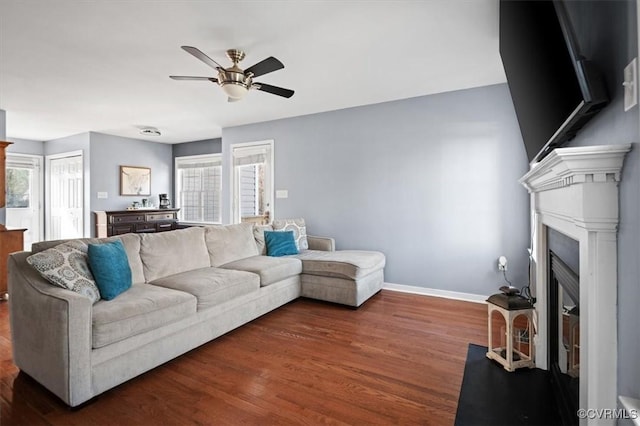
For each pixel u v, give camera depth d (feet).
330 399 6.14
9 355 7.80
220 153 22.18
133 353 6.61
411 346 8.35
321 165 15.40
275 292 10.92
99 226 19.52
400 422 5.50
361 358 7.72
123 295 7.20
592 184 3.48
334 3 7.00
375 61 9.87
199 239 10.71
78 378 5.72
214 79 9.10
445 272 12.66
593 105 3.48
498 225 11.71
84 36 8.34
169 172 24.36
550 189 5.65
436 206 12.76
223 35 8.31
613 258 3.42
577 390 4.82
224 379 6.81
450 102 12.41
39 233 22.70
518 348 8.04
